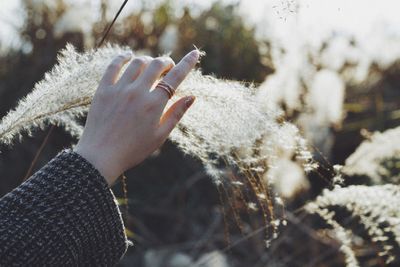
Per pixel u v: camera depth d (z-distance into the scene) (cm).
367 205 172
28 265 114
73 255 119
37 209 118
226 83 146
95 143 125
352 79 541
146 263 382
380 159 269
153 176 480
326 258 329
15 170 491
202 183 475
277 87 367
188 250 407
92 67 146
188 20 637
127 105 126
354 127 448
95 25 582
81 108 150
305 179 306
